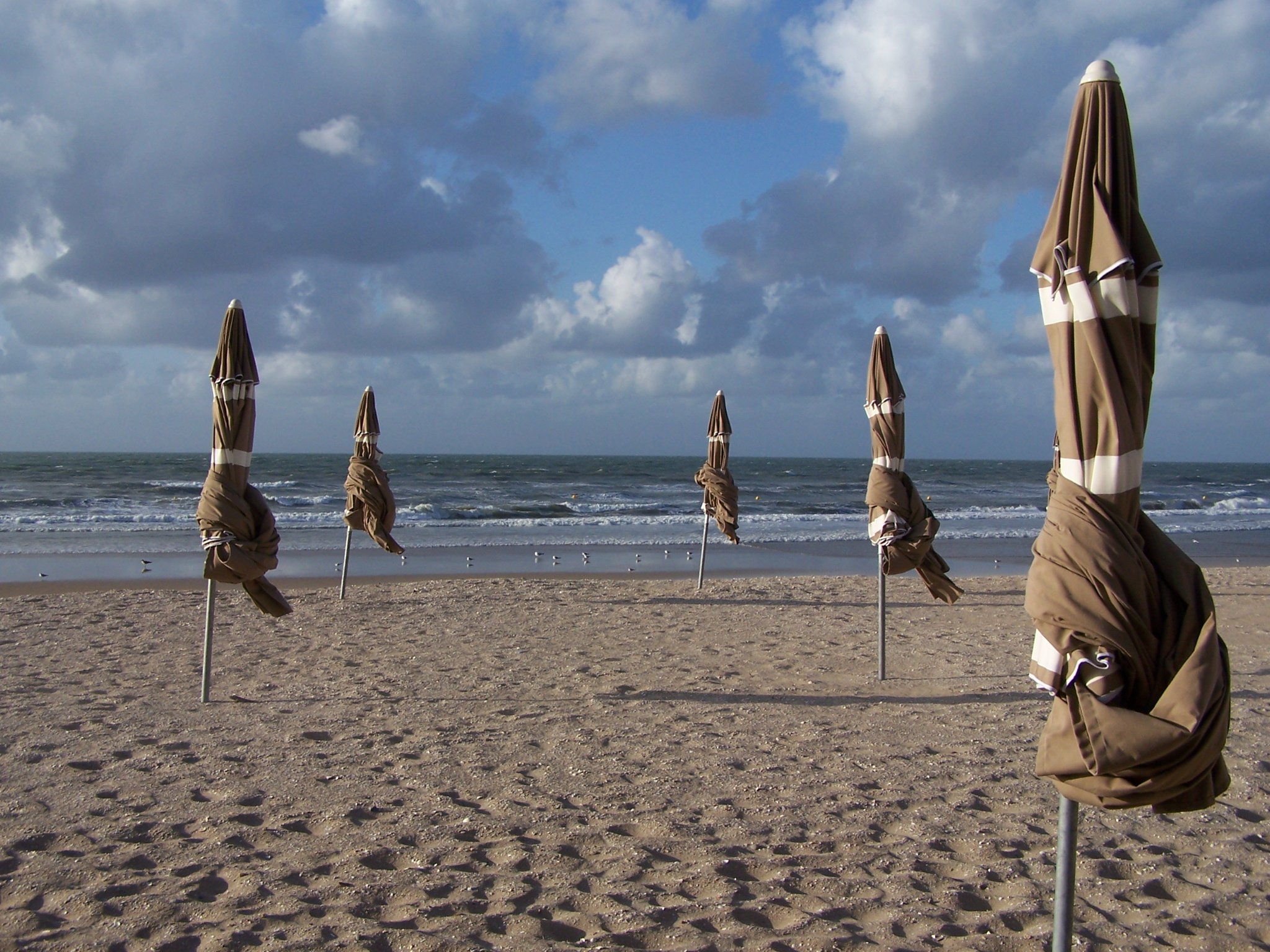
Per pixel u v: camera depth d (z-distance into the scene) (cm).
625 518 3056
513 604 1181
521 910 354
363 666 808
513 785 502
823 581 1466
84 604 1104
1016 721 646
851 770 534
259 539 648
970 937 341
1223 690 225
